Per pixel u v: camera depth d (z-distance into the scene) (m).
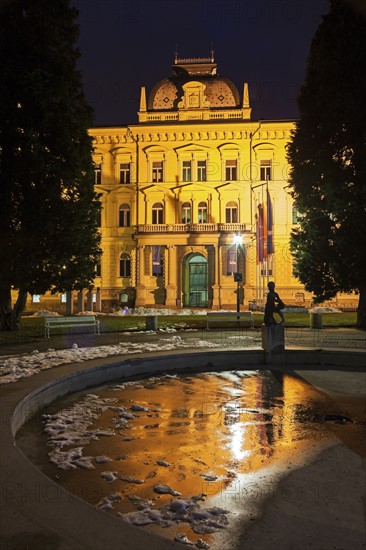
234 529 3.99
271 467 5.43
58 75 21.69
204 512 4.24
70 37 22.62
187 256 47.59
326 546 3.72
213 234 45.16
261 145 46.81
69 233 21.12
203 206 47.53
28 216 20.30
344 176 22.75
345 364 12.42
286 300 45.06
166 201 47.38
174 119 48.31
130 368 11.05
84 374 9.79
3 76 20.31
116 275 47.53
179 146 47.56
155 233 45.66
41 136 21.31
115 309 43.78
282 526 4.04
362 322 23.20
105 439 6.43
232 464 5.53
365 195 21.72
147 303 46.19
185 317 31.97
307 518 4.20
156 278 46.41
